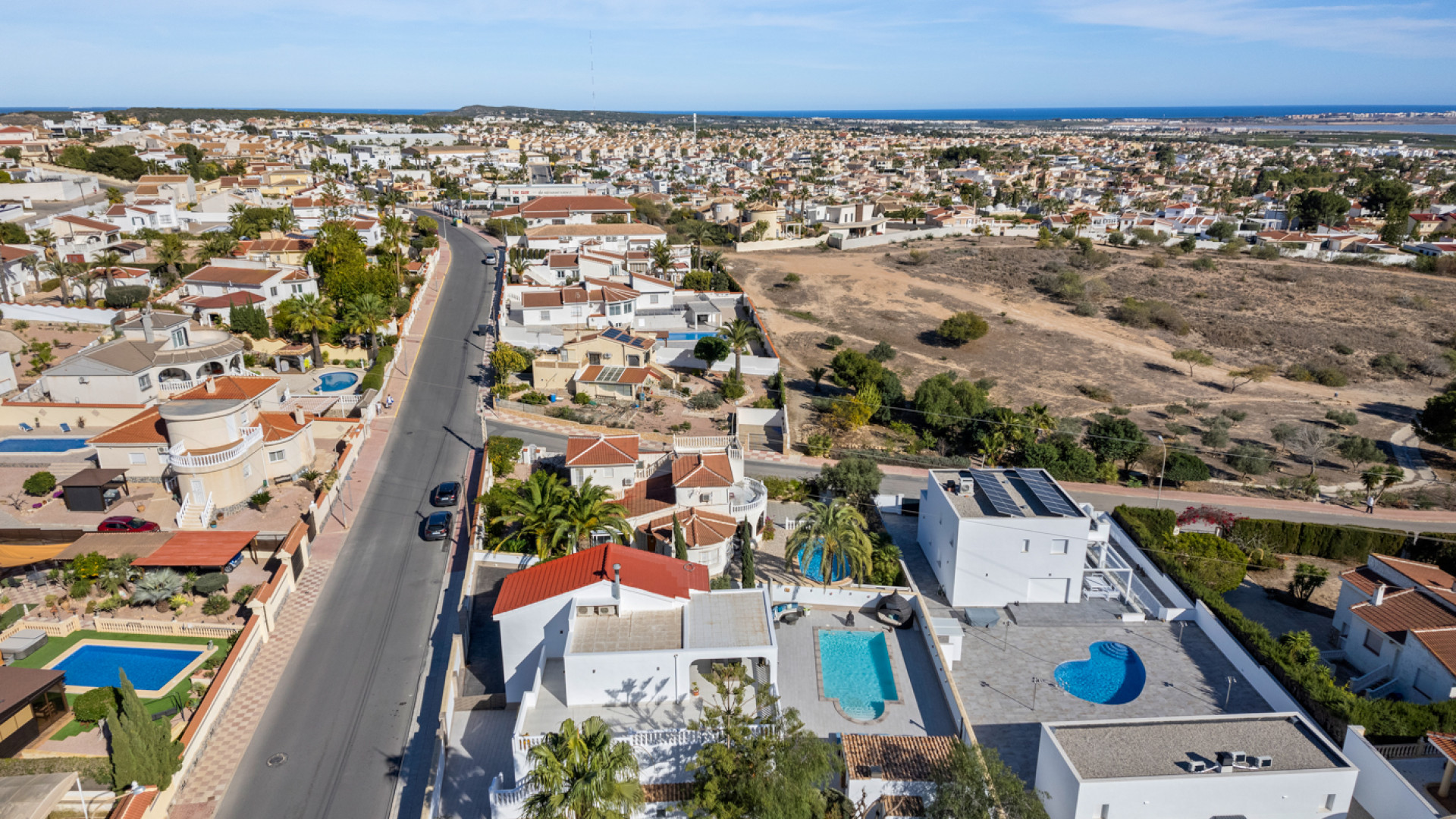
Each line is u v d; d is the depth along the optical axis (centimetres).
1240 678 4478
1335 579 5931
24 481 5853
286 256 11556
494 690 4075
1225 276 14650
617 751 2770
